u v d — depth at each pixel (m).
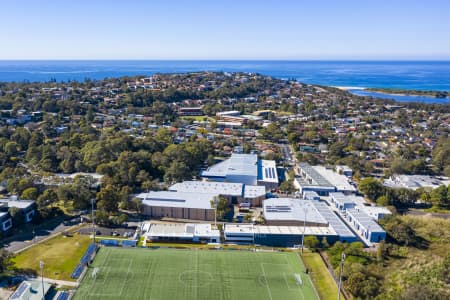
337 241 133.62
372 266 118.56
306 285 109.12
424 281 106.50
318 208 161.00
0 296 98.25
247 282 109.50
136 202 156.00
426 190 188.25
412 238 136.88
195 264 118.38
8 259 108.50
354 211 160.75
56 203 163.88
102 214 143.62
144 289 104.06
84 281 106.69
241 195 173.88
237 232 135.62
